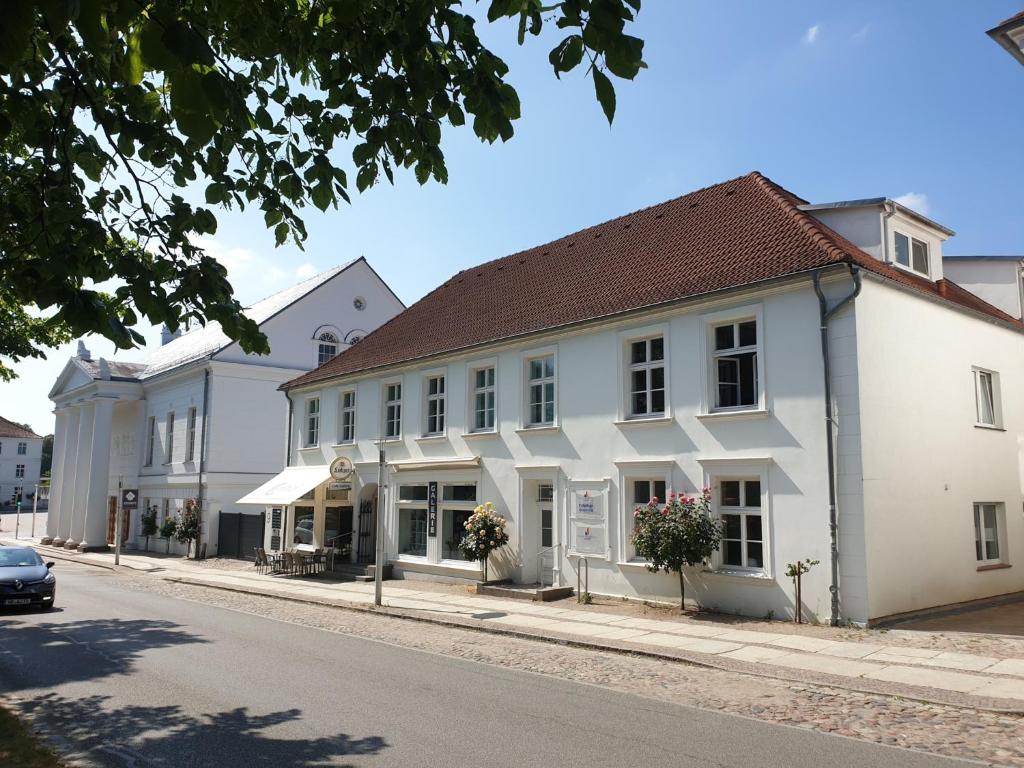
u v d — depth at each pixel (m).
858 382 13.66
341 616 16.84
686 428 16.11
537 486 19.91
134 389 41.44
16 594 17.16
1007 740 7.41
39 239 4.78
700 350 16.03
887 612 13.53
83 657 11.93
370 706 8.83
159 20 2.85
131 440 42.97
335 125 5.45
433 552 22.33
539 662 11.47
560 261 23.25
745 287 15.06
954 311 16.83
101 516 39.53
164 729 7.98
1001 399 17.91
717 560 15.37
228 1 4.23
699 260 17.56
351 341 37.38
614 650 12.23
